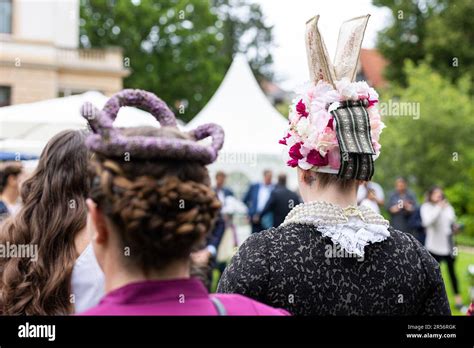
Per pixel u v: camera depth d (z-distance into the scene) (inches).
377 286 73.2
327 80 79.3
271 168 601.9
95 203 51.9
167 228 49.3
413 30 1347.2
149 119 241.6
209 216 51.9
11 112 292.4
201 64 1295.5
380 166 813.2
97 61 950.4
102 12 1280.8
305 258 72.6
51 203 83.9
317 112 75.7
